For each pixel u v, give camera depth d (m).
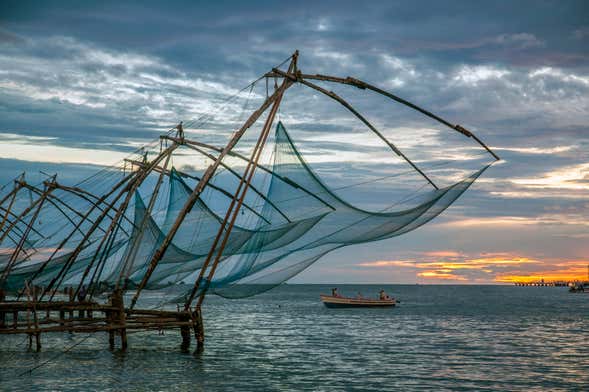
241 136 22.50
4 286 35.88
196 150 27.36
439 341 39.31
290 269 20.14
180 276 33.19
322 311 74.31
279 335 42.78
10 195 32.59
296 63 21.39
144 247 34.72
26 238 36.03
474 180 16.95
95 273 32.91
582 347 36.16
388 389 22.89
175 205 30.02
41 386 22.33
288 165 19.20
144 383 23.08
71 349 31.59
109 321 27.47
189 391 21.94
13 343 34.72
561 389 23.22
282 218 19.92
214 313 71.75
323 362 29.27
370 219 18.95
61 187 32.09
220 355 30.64
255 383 23.50
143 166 29.89
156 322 28.02
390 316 64.38
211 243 29.12
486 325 52.59
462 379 25.05
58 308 26.36
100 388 22.12
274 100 21.83
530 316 64.69
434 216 18.30
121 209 30.09
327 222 19.59
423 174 18.44
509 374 26.28
